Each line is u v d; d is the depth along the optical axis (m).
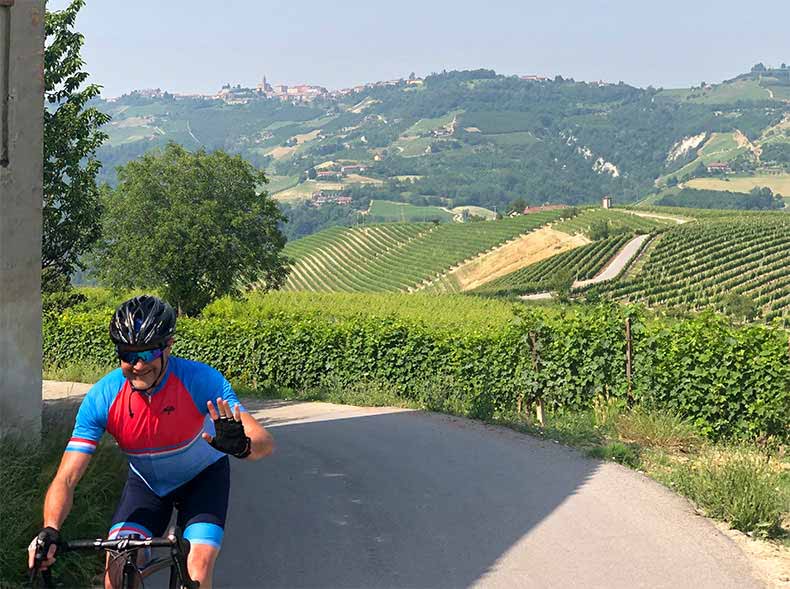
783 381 13.81
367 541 7.85
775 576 6.67
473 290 154.00
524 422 15.39
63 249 23.67
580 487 9.70
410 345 25.42
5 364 8.48
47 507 3.77
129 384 4.02
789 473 11.39
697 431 13.93
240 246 60.06
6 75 8.39
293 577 6.88
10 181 8.49
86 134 23.50
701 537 7.68
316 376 28.81
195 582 3.63
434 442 13.33
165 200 60.34
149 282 59.50
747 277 125.19
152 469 4.16
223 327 31.84
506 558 7.24
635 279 131.12
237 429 3.71
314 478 10.77
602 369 16.09
